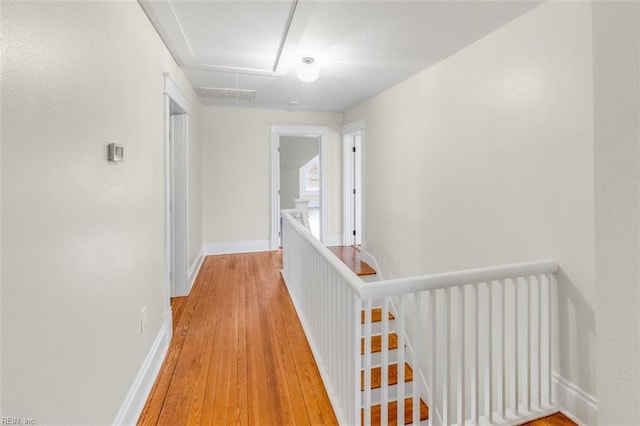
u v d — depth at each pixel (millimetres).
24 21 862
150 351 1998
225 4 1957
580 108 1646
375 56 2713
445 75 2744
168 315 2422
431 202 2975
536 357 1774
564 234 1744
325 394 1888
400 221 3555
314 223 8781
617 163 552
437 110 2863
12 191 820
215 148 4973
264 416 1711
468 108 2463
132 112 1738
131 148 1714
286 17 2133
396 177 3633
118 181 1521
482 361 2318
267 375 2057
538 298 1768
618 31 547
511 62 2055
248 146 5121
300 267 2914
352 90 3902
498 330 1698
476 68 2375
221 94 4141
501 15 1981
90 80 1240
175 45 2562
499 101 2158
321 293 2104
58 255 1019
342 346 1667
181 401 1813
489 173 2260
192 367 2137
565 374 1739
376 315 3229
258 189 5211
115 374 1460
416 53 2637
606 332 570
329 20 2137
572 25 1673
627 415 543
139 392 1736
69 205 1085
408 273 3389
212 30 2305
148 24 2080
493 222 2236
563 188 1743
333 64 2936
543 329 1803
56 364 1005
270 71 3209
